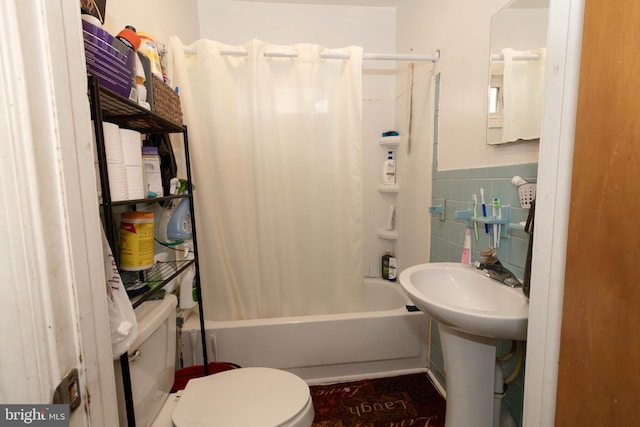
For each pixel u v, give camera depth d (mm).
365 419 1481
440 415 1504
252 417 931
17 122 343
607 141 482
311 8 2127
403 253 2201
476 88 1323
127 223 875
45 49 369
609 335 490
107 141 729
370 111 2273
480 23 1284
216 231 1694
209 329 1602
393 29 2223
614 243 476
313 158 1773
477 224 1327
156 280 1023
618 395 478
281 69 1717
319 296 1861
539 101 983
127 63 800
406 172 2102
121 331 676
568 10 560
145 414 909
